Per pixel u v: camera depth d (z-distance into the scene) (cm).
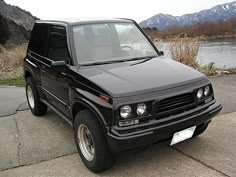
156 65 453
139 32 555
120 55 491
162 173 400
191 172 398
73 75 436
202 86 414
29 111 675
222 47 1452
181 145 473
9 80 1103
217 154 441
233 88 771
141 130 362
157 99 369
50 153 470
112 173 406
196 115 400
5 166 435
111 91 367
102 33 506
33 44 632
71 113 448
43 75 552
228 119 571
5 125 593
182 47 1023
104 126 365
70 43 470
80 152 427
